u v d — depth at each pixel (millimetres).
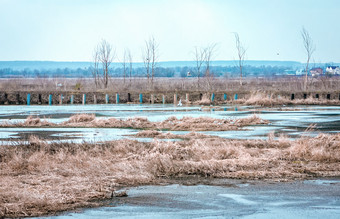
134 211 11984
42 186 14117
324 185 15133
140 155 18969
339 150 20938
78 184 14555
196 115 42281
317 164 18594
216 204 12688
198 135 26688
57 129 30672
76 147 21297
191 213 11797
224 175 16406
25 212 11688
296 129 30547
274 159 19016
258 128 31281
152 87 80938
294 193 13992
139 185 15070
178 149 20078
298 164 18469
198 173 16828
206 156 19203
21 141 23047
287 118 39031
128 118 34281
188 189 14523
